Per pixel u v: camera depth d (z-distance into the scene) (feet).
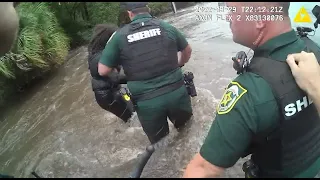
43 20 17.04
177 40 8.91
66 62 17.04
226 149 4.16
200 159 4.40
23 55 14.60
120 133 9.97
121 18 9.28
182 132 9.00
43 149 9.48
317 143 4.61
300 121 4.23
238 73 4.37
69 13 19.99
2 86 14.03
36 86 15.03
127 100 9.91
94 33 10.34
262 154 4.47
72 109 12.39
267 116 3.99
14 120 12.39
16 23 4.71
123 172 6.18
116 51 8.59
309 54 4.17
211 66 13.01
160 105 8.64
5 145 10.42
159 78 8.55
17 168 8.39
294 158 4.43
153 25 8.50
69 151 9.00
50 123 11.53
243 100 4.06
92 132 10.34
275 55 4.21
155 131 8.99
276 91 4.00
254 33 4.23
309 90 4.04
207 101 10.62
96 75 10.11
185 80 9.55
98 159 8.19
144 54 8.34
